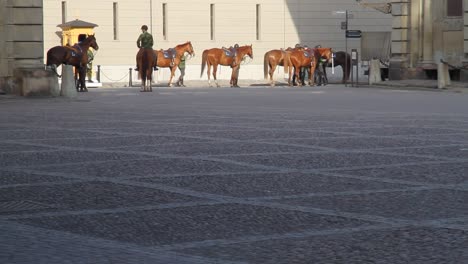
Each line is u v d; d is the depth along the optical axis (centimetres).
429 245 835
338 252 811
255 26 6725
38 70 3550
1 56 3631
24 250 820
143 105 3023
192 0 6488
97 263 770
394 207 1022
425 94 3909
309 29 6869
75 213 998
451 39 4675
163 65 5400
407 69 4866
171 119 2342
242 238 870
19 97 3519
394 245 837
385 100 3359
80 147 1650
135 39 6288
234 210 1009
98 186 1181
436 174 1273
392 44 4944
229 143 1700
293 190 1141
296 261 779
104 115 2514
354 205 1035
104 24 6175
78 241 859
